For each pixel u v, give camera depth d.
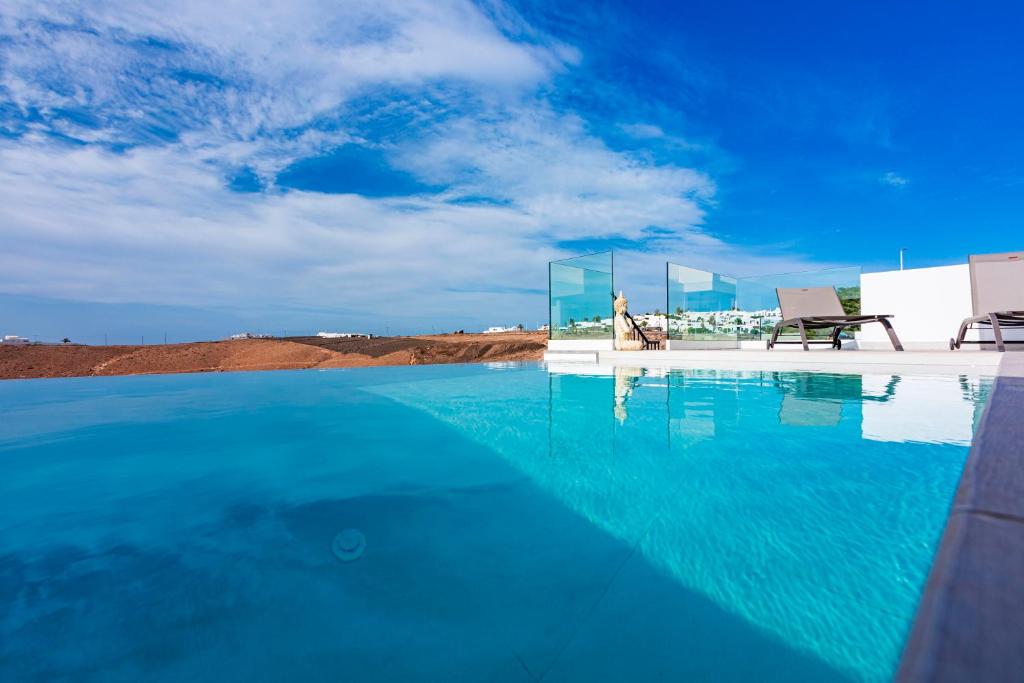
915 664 0.48
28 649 1.27
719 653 1.17
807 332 10.33
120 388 7.10
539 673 1.13
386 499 2.35
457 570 1.64
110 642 1.30
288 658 1.22
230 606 1.46
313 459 3.11
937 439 3.11
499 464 2.89
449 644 1.25
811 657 1.14
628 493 2.30
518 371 8.98
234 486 2.60
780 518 1.92
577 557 1.69
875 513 1.94
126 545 1.90
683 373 7.57
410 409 4.98
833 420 3.74
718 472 2.53
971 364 6.26
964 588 0.57
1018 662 0.45
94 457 3.21
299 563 1.72
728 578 1.50
